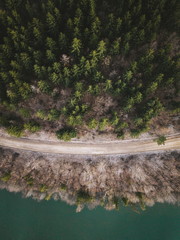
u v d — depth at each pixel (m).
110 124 38.91
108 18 30.62
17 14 30.77
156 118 39.88
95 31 30.70
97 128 40.62
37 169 43.94
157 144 42.25
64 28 32.69
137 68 32.41
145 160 43.12
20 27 32.09
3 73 31.41
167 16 32.22
